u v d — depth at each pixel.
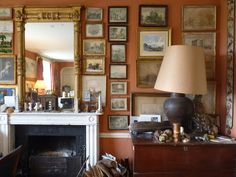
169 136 2.59
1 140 3.27
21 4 3.34
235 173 2.51
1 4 3.36
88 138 3.24
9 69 3.37
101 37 3.30
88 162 3.23
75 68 3.28
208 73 3.21
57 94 3.34
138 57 3.27
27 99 3.36
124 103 3.30
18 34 3.33
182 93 2.56
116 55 3.29
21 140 3.38
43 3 3.33
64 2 3.33
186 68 2.51
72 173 3.33
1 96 3.38
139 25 3.26
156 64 3.27
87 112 3.25
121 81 3.30
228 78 2.93
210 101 3.21
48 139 3.58
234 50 2.81
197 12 3.23
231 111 2.86
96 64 3.31
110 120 3.31
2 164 1.94
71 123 3.25
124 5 3.29
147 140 2.62
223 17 3.13
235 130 2.77
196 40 3.23
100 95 3.27
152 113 3.27
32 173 3.39
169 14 3.26
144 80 3.28
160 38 3.26
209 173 2.50
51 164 3.39
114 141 3.32
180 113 2.60
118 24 3.29
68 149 3.55
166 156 2.50
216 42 3.22
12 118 3.29
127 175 3.04
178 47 2.58
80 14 3.29
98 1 3.30
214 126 2.87
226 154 2.51
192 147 2.50
